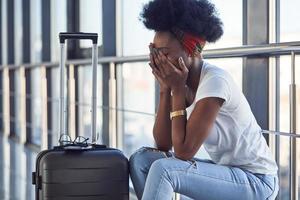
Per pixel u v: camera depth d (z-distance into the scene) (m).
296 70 2.54
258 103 2.85
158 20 2.16
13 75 8.33
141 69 4.17
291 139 2.43
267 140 2.80
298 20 2.69
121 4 4.75
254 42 2.88
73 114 5.28
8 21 8.66
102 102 4.81
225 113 2.15
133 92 4.32
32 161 6.13
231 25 3.05
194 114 2.10
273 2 2.83
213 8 2.22
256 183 2.16
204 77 2.17
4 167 5.79
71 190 2.28
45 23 6.70
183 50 2.18
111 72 4.50
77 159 2.29
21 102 7.55
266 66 2.82
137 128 4.29
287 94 2.72
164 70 2.17
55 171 2.27
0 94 9.03
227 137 2.18
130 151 4.41
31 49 7.54
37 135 7.16
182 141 2.09
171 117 2.20
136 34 4.34
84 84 5.36
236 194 2.14
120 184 2.33
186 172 2.07
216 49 2.80
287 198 2.75
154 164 2.07
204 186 2.10
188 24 2.15
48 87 6.53
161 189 2.04
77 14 5.77
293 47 2.36
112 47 4.80
